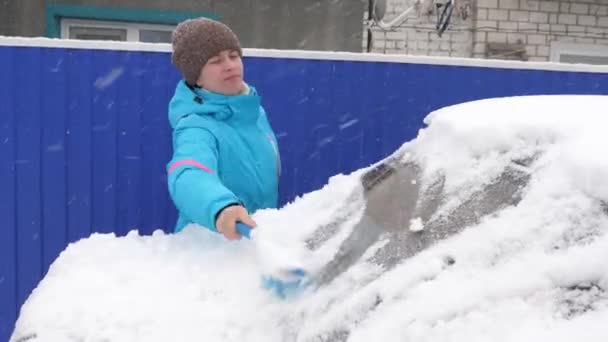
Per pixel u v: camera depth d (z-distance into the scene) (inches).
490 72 117.6
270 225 54.9
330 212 53.6
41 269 107.1
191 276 51.9
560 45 238.5
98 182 108.0
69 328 46.0
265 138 83.7
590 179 36.9
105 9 227.5
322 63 113.1
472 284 36.1
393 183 50.0
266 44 235.0
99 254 58.6
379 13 217.0
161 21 230.8
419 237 42.2
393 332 36.0
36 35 224.7
